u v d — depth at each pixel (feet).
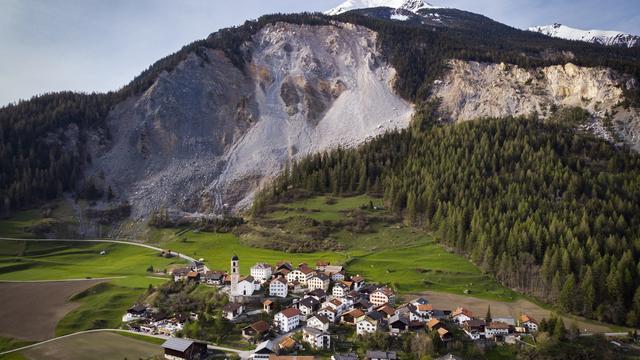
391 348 413.59
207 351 419.13
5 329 494.18
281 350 405.80
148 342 450.71
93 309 535.60
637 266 519.19
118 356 419.54
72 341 459.73
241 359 402.72
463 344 419.74
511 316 487.20
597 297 506.07
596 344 430.20
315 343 418.51
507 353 414.41
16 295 586.86
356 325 455.22
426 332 430.20
